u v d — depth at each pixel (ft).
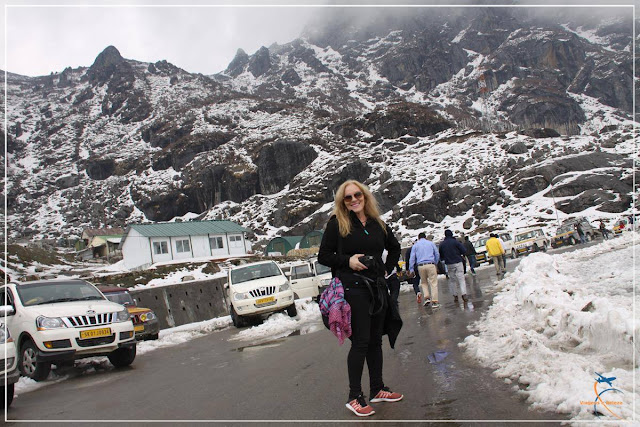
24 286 32.32
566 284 30.78
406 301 47.83
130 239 175.83
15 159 467.52
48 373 29.04
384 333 14.75
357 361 13.51
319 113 478.59
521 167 202.80
